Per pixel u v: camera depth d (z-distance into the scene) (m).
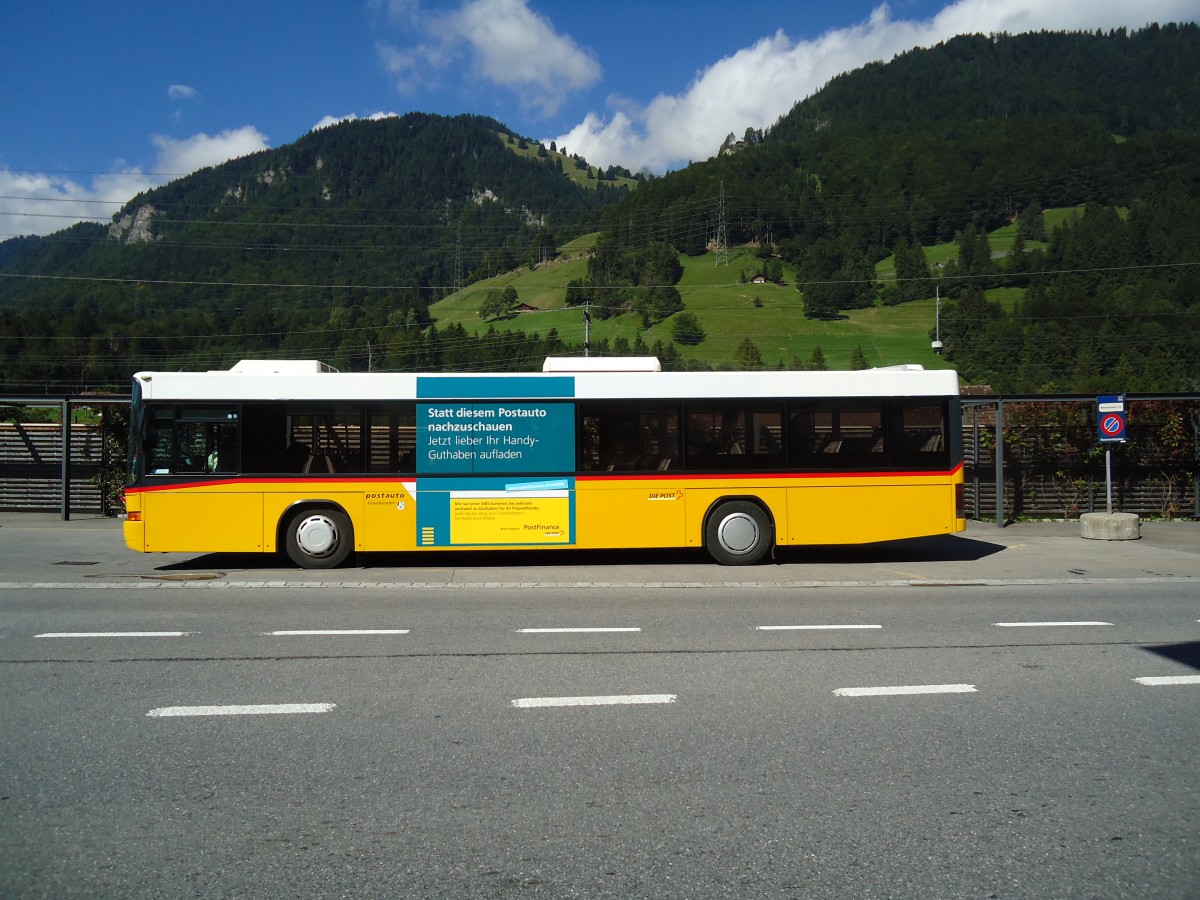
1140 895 3.48
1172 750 5.13
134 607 9.85
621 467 13.23
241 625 8.77
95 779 4.68
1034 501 19.95
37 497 21.16
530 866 3.72
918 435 13.56
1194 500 19.45
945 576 12.42
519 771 4.80
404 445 13.02
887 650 7.67
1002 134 153.62
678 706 5.99
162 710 5.88
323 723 5.62
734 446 13.39
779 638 8.17
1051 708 5.95
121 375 75.56
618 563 13.86
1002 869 3.70
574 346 86.81
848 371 13.62
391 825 4.12
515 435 13.12
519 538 13.07
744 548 13.41
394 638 8.16
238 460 12.84
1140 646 7.85
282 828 4.09
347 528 12.95
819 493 13.41
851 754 5.07
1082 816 4.23
